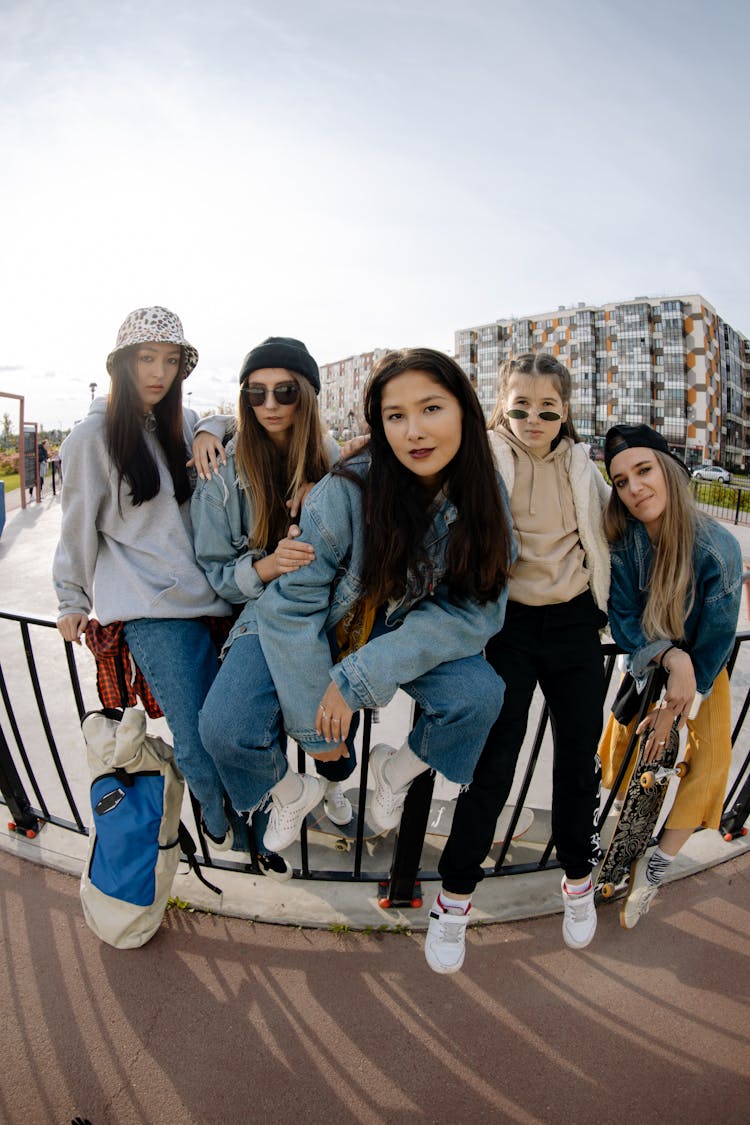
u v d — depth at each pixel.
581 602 1.72
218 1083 1.46
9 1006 1.62
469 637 1.46
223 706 1.44
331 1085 1.46
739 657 4.46
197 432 1.77
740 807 2.26
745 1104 1.45
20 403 10.82
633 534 1.72
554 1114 1.42
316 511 1.45
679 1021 1.64
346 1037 1.57
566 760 1.69
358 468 1.47
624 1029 1.62
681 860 2.18
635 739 1.89
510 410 1.64
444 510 1.46
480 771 1.60
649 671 1.73
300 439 1.65
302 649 1.42
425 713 1.50
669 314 64.81
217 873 2.07
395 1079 1.48
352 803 2.46
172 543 1.75
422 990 1.70
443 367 1.31
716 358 69.12
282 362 1.56
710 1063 1.54
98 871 1.74
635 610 1.73
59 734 3.18
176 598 1.71
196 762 1.67
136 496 1.67
